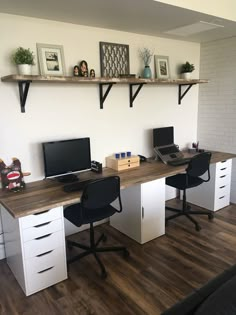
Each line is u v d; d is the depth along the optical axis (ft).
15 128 8.34
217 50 12.28
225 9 8.72
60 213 7.28
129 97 10.86
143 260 8.49
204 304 3.42
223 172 11.87
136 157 10.44
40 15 7.97
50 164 8.49
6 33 7.77
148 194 9.27
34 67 8.35
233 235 9.91
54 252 7.32
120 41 10.17
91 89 9.76
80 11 7.68
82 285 7.42
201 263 8.26
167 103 12.21
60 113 9.18
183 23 9.21
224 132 12.61
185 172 10.75
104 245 9.37
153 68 11.33
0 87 7.89
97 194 7.47
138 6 7.38
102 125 10.28
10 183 7.91
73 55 9.09
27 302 6.85
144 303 6.72
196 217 11.46
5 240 8.29
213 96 12.80
